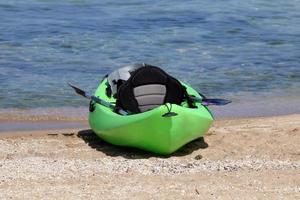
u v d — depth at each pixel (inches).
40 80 1197.7
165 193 661.9
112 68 1284.4
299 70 1306.6
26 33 1515.7
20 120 1001.5
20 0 1851.6
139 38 1499.8
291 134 905.5
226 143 867.4
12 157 804.6
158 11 1755.7
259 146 855.1
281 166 767.1
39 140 887.1
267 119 1015.0
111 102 877.2
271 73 1283.2
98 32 1541.6
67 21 1635.1
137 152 837.2
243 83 1219.9
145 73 854.5
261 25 1652.3
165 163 776.3
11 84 1170.6
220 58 1369.3
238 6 1829.5
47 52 1376.7
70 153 829.2
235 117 1032.2
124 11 1752.0
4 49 1387.8
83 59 1337.4
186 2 1866.4
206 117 824.9
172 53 1393.9
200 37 1524.4
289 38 1545.3
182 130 796.0
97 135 879.7
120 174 731.4
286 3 1878.7
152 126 783.7
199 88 1186.0
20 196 649.6
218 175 729.0
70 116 1026.1
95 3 1847.9
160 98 858.1
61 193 660.1
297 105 1109.7
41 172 734.5
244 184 696.4
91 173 734.5
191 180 708.7
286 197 658.2
